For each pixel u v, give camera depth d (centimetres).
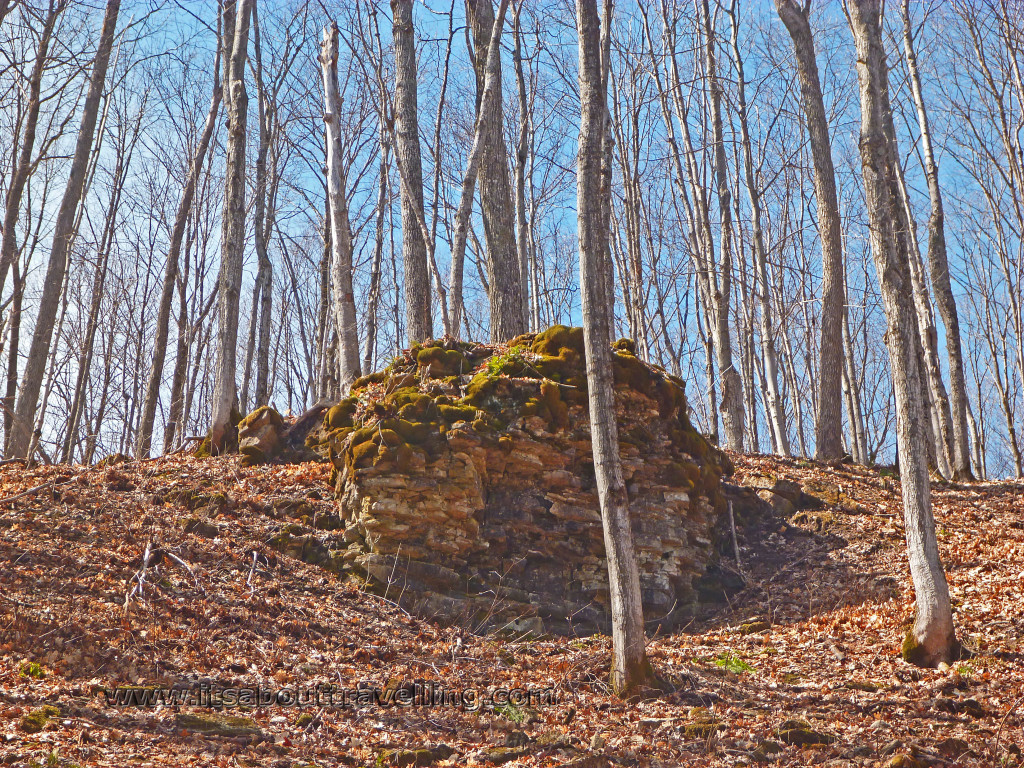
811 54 1714
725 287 1812
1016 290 2623
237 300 1346
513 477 1091
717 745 618
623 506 744
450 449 1044
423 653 827
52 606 738
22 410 1268
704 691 745
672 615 1052
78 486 1057
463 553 1018
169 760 521
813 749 616
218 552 951
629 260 2591
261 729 597
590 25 786
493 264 1527
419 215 1438
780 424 1794
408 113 1459
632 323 2325
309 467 1191
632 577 736
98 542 905
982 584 1020
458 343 1266
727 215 1870
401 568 968
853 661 848
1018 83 2166
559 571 1047
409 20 1483
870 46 902
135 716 588
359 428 1109
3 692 587
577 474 1115
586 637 964
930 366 1655
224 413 1316
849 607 1018
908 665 820
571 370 1175
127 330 2673
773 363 1836
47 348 1307
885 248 878
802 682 793
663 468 1148
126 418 2581
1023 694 718
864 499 1348
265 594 881
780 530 1257
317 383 2939
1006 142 2169
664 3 2200
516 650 883
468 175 1388
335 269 1590
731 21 2045
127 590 791
